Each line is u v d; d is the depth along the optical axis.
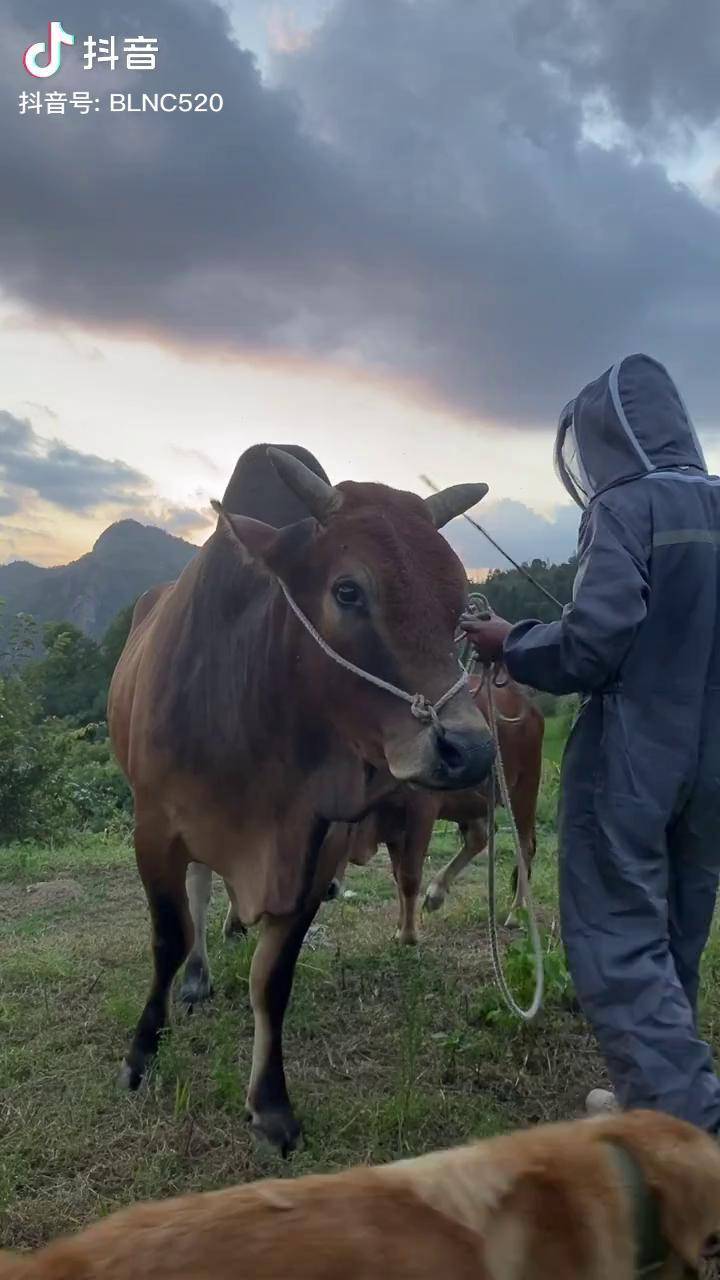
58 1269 1.29
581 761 2.88
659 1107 2.50
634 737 2.74
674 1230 1.69
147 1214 1.41
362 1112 3.63
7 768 11.41
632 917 2.72
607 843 2.74
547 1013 4.43
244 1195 1.44
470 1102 3.73
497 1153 1.62
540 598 3.53
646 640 2.76
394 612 3.27
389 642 3.28
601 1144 1.70
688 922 2.93
